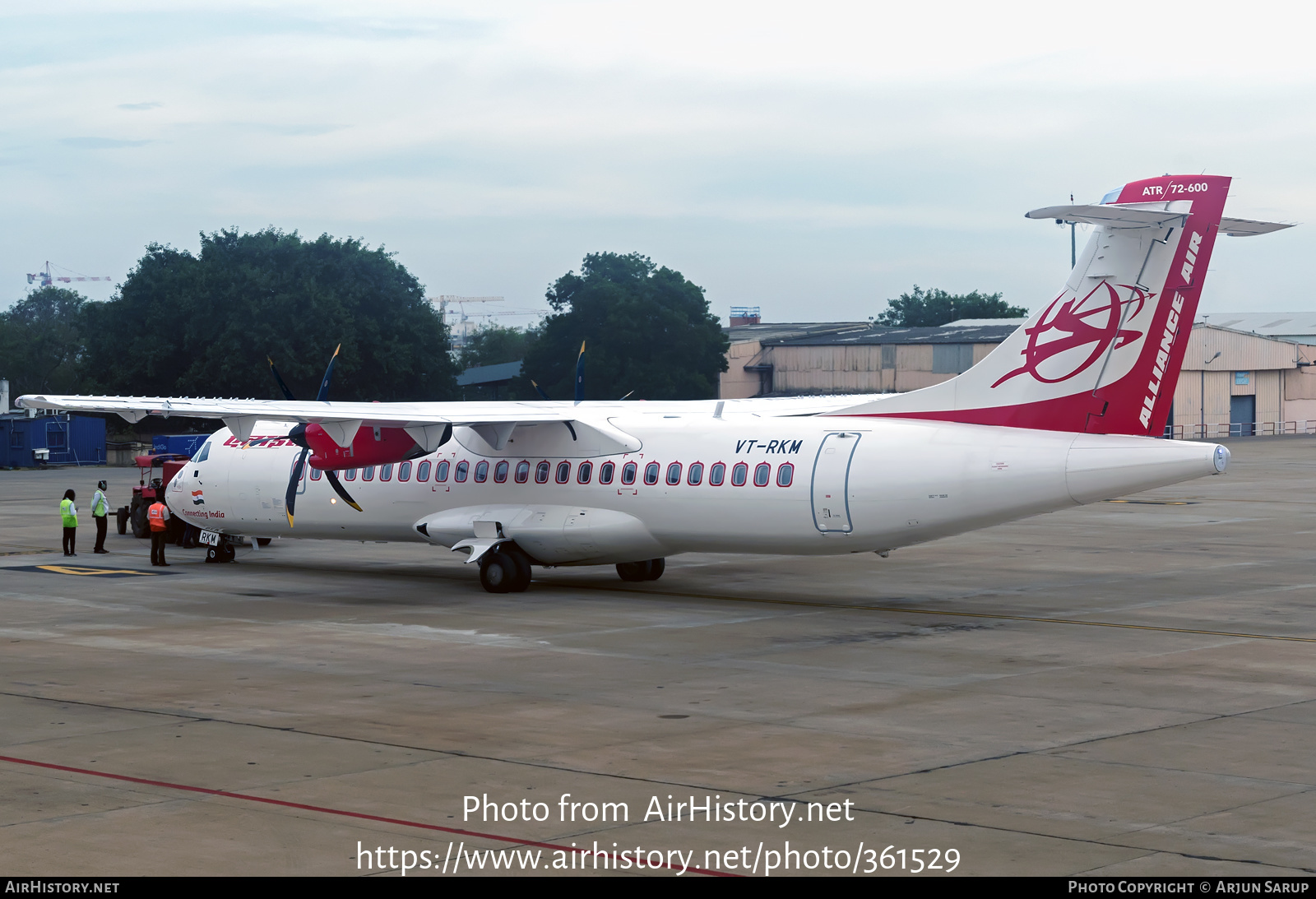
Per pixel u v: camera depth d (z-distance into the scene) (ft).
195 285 372.99
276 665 82.23
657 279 414.82
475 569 134.00
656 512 109.29
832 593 115.65
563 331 418.31
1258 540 157.99
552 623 98.78
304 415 109.91
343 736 63.46
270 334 359.05
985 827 49.08
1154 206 93.61
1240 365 446.19
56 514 200.03
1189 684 75.92
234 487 134.00
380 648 88.33
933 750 60.70
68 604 109.50
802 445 103.71
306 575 129.39
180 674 79.25
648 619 101.09
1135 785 54.65
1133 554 145.38
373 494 124.47
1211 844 46.96
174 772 56.90
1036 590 117.39
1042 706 70.28
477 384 444.14
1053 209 89.76
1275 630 95.40
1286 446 376.07
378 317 392.68
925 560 139.95
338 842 47.34
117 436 396.37
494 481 117.39
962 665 81.92
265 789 54.19
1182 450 92.07
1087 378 96.02
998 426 99.19
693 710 69.36
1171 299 93.09
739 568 133.90
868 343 417.69
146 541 163.22
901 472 98.89
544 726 65.62
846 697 72.69
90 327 394.32
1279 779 55.52
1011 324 453.17
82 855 45.85
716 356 419.13
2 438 322.14
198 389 370.73
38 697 72.59
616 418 115.55
